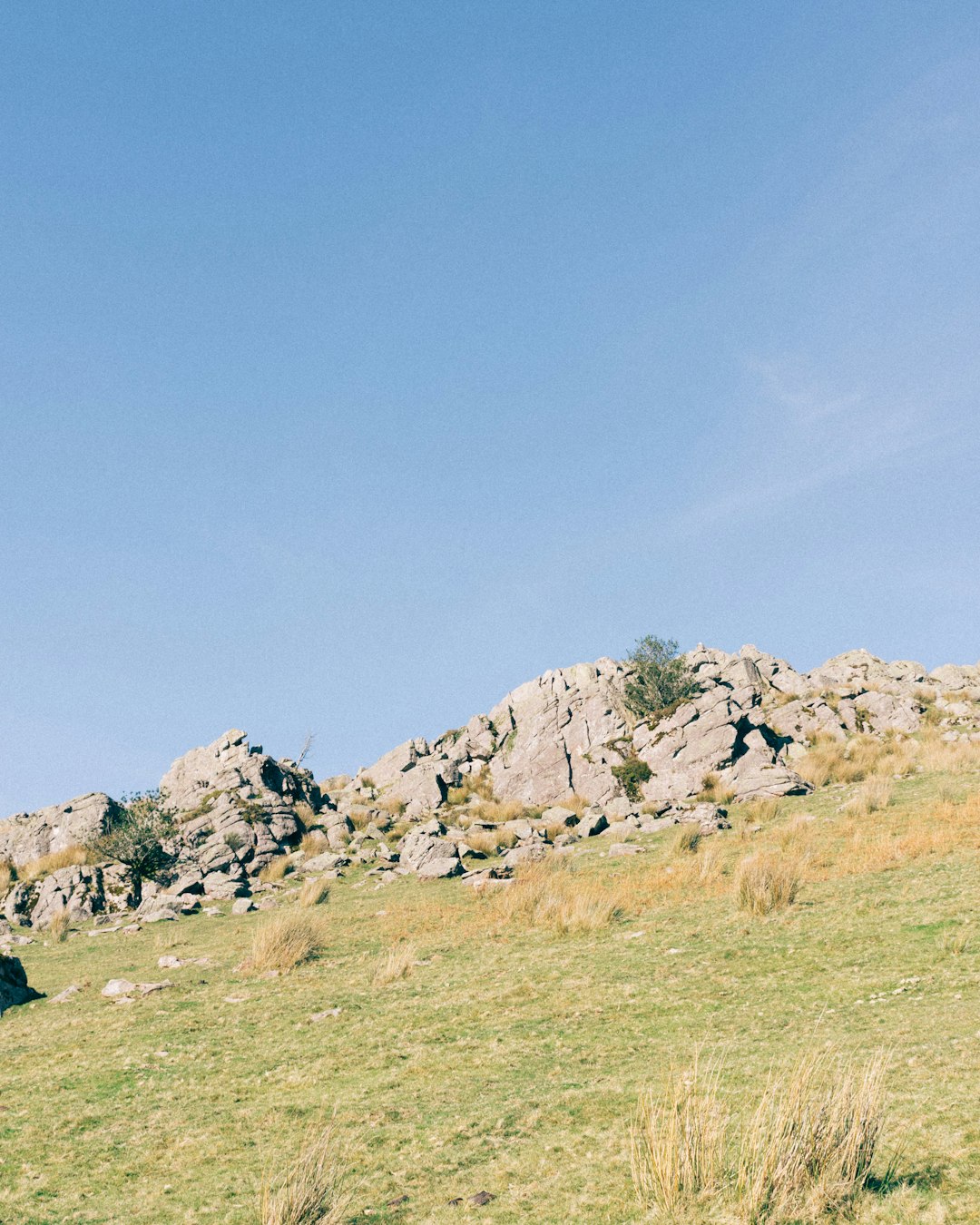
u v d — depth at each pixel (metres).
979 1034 8.90
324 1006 15.09
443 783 44.66
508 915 20.86
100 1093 11.83
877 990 11.60
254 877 36.12
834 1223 5.68
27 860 41.12
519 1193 7.10
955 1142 6.47
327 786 52.69
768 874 18.22
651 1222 6.02
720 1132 6.60
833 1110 6.41
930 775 32.56
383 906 25.84
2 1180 9.05
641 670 46.16
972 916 14.02
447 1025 13.21
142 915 30.03
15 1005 18.19
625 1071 10.09
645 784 39.44
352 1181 7.96
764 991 12.57
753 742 39.91
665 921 17.86
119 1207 8.04
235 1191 8.05
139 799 39.44
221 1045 13.52
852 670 50.91
